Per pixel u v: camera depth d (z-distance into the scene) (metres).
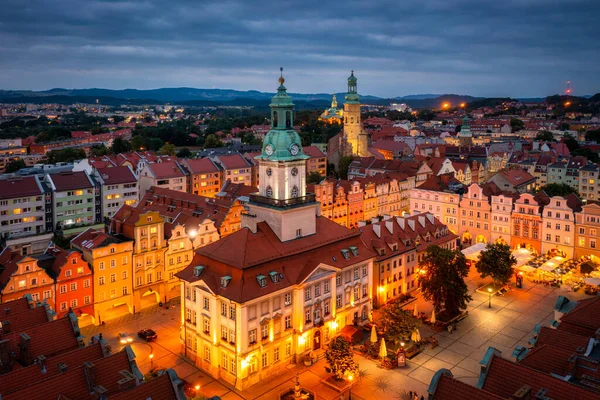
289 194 96.50
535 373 51.56
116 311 112.69
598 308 71.81
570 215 142.25
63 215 167.50
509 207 154.50
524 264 133.50
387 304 115.75
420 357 93.19
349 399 80.31
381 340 91.38
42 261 103.31
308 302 92.81
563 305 80.19
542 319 108.75
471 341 99.06
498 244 124.19
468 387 49.03
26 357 64.88
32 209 159.62
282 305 88.94
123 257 109.69
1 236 153.88
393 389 83.19
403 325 91.62
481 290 124.12
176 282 120.62
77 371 56.84
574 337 64.25
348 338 97.81
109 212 180.75
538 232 149.12
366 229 117.88
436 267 107.19
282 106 96.56
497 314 111.50
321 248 98.75
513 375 52.53
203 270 90.31
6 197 153.25
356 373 84.38
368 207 184.75
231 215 131.88
